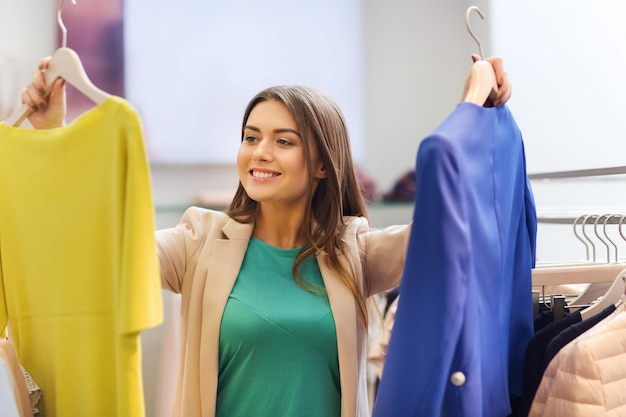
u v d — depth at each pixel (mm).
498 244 1139
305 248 1325
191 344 1262
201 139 3199
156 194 3182
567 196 2967
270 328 1236
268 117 1283
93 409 1037
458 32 3402
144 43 3156
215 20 3213
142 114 3154
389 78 3375
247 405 1250
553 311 1374
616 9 2916
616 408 1057
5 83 2977
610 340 1080
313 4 3295
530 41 3033
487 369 1102
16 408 1022
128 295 937
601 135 2959
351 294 1288
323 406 1256
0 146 1146
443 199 942
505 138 1180
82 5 3100
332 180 1343
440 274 950
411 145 3385
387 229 1377
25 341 1149
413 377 978
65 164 1055
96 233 1030
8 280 1159
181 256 1318
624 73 2910
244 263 1322
